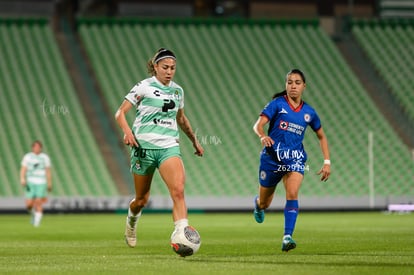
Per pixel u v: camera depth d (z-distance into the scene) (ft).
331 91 435.94
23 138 383.04
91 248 137.69
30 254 124.06
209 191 380.37
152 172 109.29
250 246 141.90
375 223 250.57
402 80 447.42
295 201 122.31
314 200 383.04
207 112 415.44
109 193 371.15
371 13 481.05
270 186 130.21
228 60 442.50
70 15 456.45
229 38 455.22
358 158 407.03
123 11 459.32
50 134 387.96
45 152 379.55
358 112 428.15
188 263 100.83
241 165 395.75
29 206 248.73
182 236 100.22
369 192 393.09
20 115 391.65
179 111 109.81
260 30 463.83
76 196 362.74
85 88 420.77
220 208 373.20
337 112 426.51
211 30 458.09
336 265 97.25
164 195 371.76
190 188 379.55
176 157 105.40
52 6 451.12
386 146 416.05
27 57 419.33
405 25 478.18
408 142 422.41
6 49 420.77
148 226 236.22
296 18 473.67
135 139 107.34
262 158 128.88
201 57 441.27
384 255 115.96
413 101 437.58
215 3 473.67
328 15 478.59
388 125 425.28
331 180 395.34
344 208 381.40
